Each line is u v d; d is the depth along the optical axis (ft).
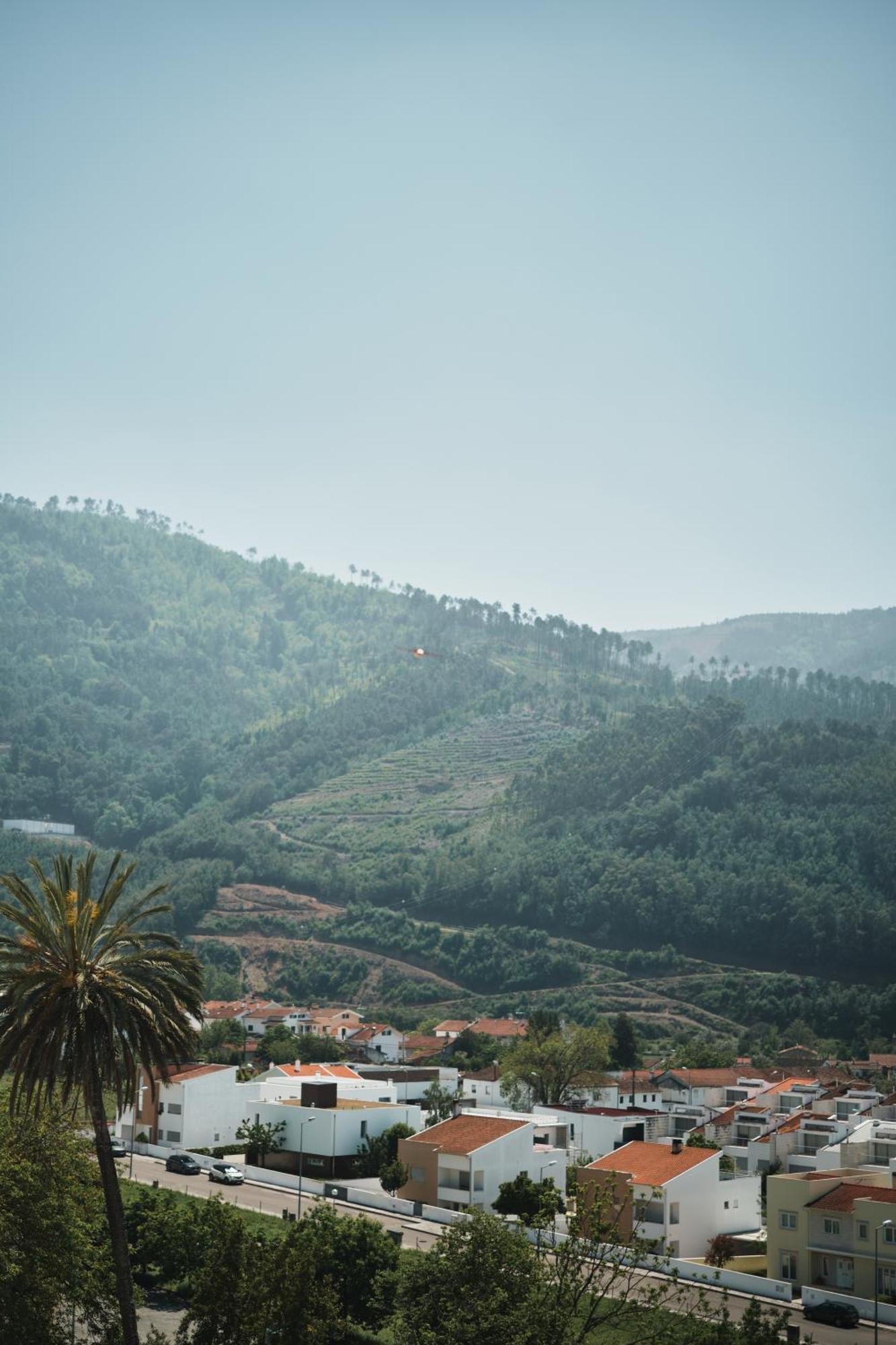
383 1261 263.70
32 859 196.75
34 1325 212.43
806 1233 304.71
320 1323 205.16
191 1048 195.93
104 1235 260.62
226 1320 206.80
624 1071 646.74
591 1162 387.14
